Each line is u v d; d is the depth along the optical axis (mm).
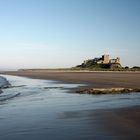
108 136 10984
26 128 12711
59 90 34344
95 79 63969
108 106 19266
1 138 11031
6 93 30953
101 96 26484
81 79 65312
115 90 30422
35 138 10969
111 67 180625
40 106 19859
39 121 14266
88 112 16672
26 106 19906
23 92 32125
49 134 11531
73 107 19125
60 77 81438
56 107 19250
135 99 23781
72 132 11758
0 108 18953
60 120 14414
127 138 10648
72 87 39312
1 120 14656
